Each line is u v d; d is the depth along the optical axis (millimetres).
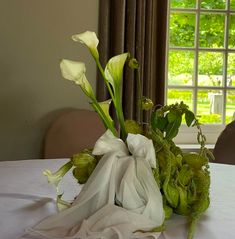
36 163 1465
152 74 2133
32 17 2035
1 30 2021
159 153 853
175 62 2410
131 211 808
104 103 880
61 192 1113
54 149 1900
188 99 2432
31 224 866
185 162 889
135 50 2021
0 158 2096
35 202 1018
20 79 2062
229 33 2426
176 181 856
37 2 2031
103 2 2004
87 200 812
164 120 884
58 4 2045
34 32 2045
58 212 871
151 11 2031
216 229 853
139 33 2008
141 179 812
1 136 2080
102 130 1928
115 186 810
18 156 2105
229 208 1000
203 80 2436
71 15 2057
